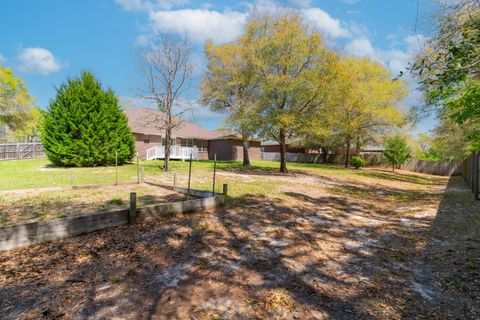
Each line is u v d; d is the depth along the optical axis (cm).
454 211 761
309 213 744
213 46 2097
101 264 385
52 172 1398
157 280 351
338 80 1617
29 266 368
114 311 283
